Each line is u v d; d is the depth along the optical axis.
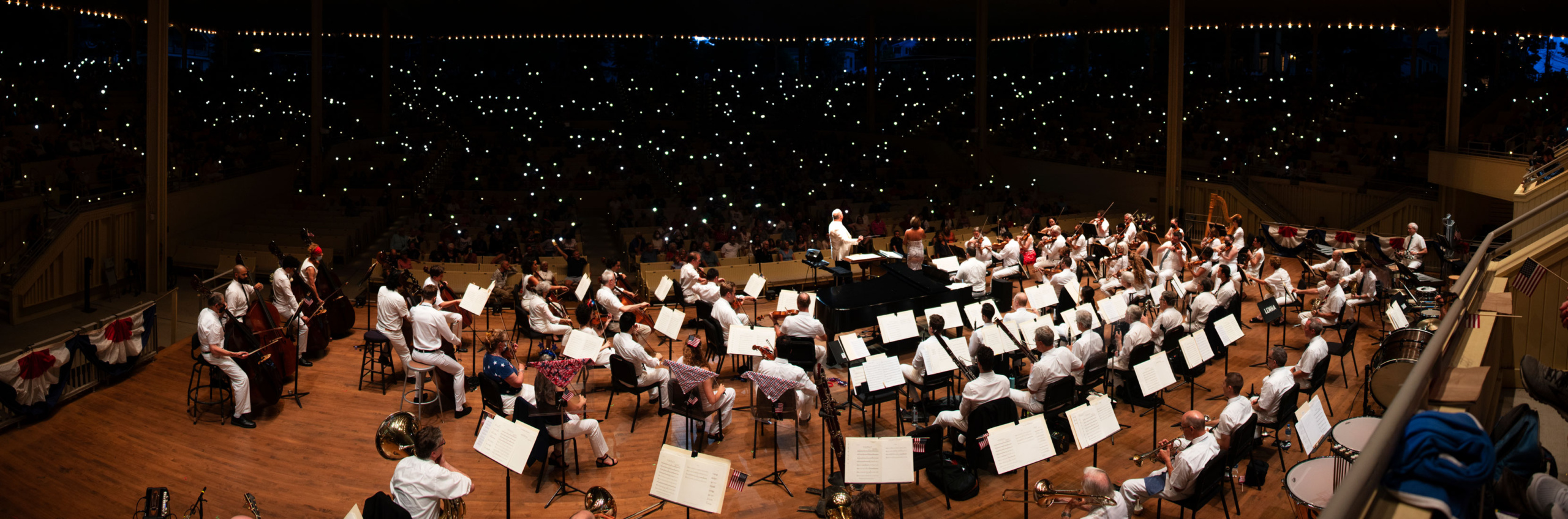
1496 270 9.13
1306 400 11.88
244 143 33.09
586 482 9.98
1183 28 26.69
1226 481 9.46
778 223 26.66
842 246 18.42
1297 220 28.77
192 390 13.03
